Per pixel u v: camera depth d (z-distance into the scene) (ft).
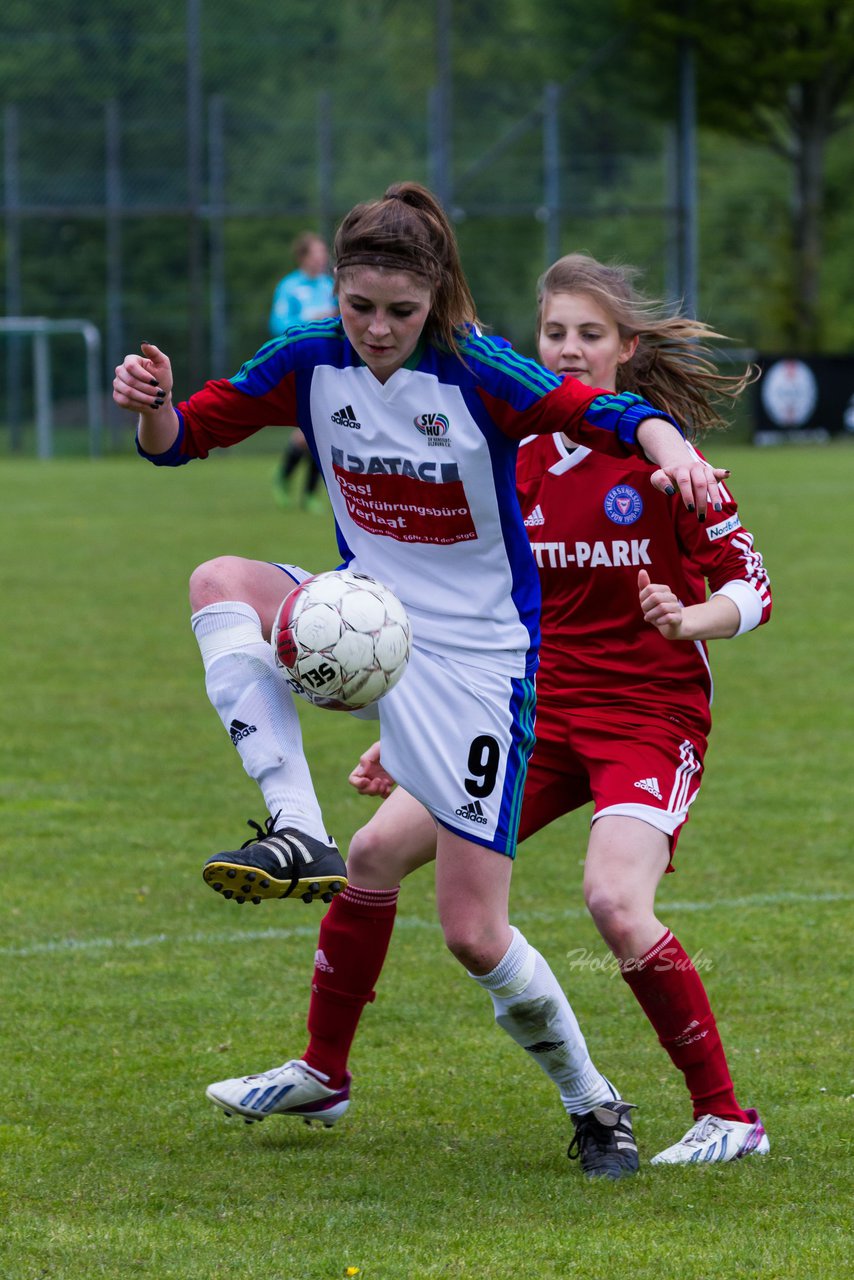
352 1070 38.47
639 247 290.76
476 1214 30.32
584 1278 27.48
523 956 32.50
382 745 32.24
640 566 36.09
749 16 325.42
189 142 278.46
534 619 32.63
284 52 280.51
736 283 382.83
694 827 59.77
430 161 287.07
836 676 87.61
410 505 31.60
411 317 29.40
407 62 284.00
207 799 63.98
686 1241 28.91
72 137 276.21
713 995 42.98
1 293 285.43
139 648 96.17
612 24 284.20
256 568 32.78
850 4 333.62
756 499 175.94
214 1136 34.55
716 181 405.39
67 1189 31.48
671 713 35.81
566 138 288.30
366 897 34.09
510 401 30.07
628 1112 33.32
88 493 197.77
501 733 31.99
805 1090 36.65
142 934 48.47
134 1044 39.81
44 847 57.26
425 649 32.12
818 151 357.20
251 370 31.86
